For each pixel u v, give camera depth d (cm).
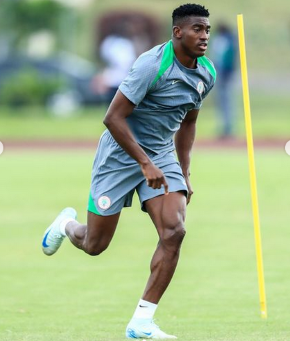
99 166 2677
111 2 13562
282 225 4684
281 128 9956
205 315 2955
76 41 13138
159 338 2553
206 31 2550
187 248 4100
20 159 7812
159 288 2544
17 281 3494
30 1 12912
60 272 3653
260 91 12244
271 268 3691
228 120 9006
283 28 13262
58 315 2969
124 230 4562
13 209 5166
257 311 2998
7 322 2861
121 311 3028
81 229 2834
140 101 2547
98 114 11381
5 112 11400
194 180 6384
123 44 8138
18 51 12900
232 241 4262
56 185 6138
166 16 12838
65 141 9269
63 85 11581
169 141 2677
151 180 2506
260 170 6938
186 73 2578
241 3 13862
